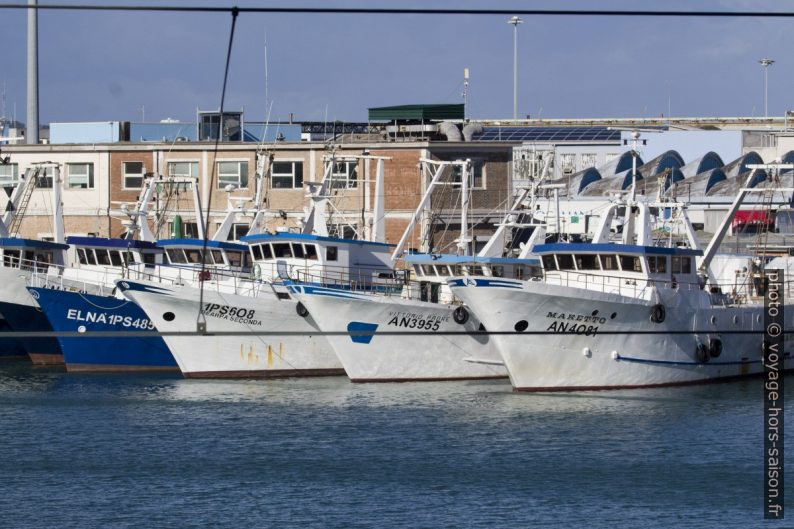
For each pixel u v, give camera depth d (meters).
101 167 177.62
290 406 114.56
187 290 125.38
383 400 116.81
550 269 124.88
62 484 91.81
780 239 195.75
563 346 116.44
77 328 132.12
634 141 127.75
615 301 116.50
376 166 170.00
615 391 119.00
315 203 133.62
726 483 91.50
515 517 84.56
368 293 122.31
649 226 123.44
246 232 175.12
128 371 133.62
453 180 170.75
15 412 112.94
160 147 176.62
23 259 137.25
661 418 109.19
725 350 127.38
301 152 172.88
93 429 106.56
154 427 107.12
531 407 113.19
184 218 175.50
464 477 92.69
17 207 151.50
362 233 156.50
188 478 93.00
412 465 95.62
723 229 134.75
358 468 94.88
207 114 192.88
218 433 105.06
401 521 83.88
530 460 96.81
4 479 93.00
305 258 130.12
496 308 114.56
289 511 85.81
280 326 128.38
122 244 137.12
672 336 121.38
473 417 109.50
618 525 83.06
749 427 106.50
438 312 125.38
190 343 126.94
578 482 91.56
